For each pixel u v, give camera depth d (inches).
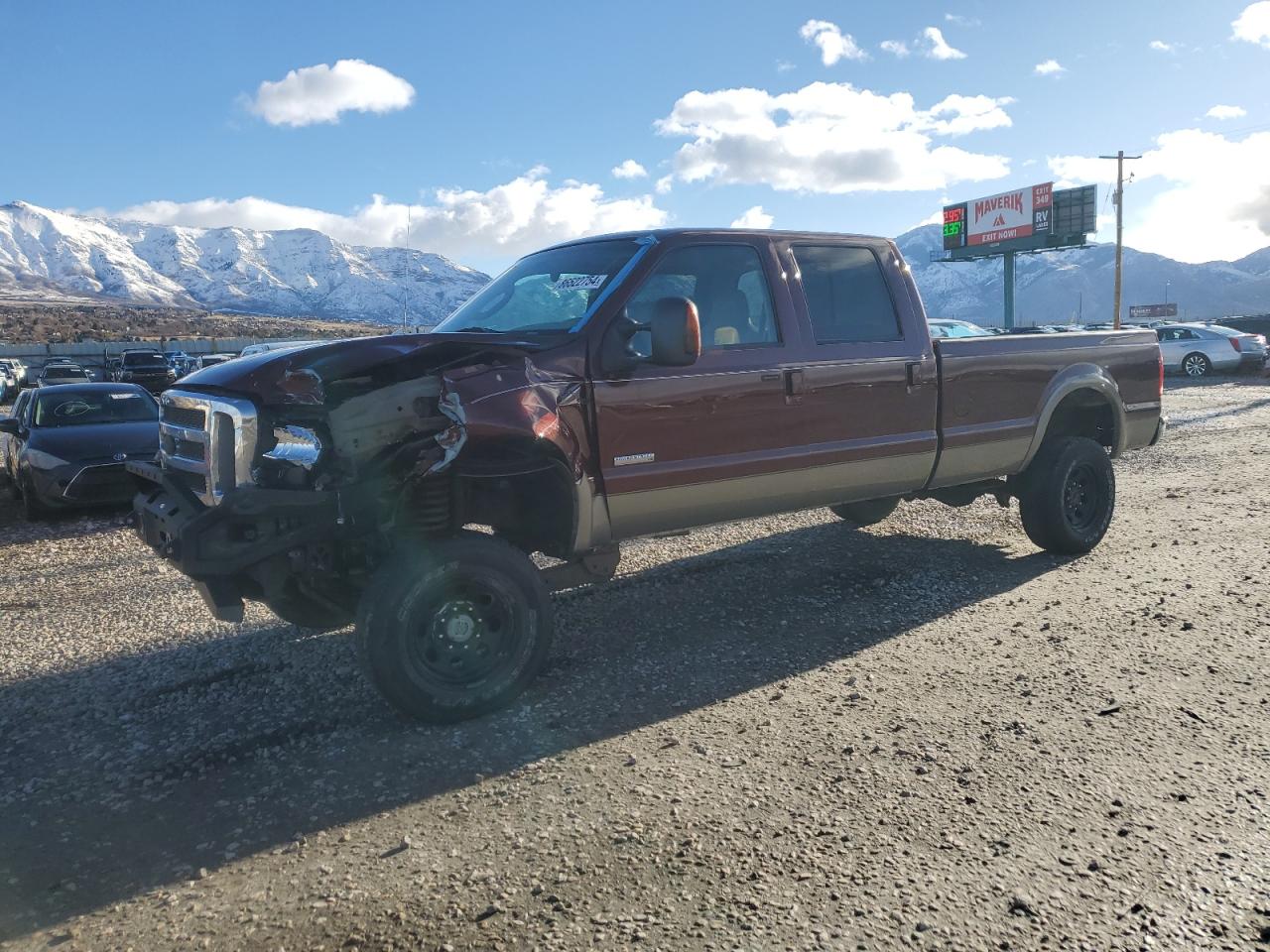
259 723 159.2
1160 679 165.0
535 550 183.2
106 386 452.1
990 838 113.7
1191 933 94.7
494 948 95.3
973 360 229.0
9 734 157.6
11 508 426.0
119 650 203.5
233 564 147.6
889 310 217.8
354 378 157.6
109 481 379.9
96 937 99.9
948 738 143.1
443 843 117.3
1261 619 196.7
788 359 195.2
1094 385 257.1
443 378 154.0
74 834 122.7
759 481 192.2
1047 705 154.9
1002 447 237.6
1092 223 2679.6
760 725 150.6
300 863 113.9
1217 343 1093.8
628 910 101.1
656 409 176.1
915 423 218.1
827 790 127.3
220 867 113.7
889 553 267.1
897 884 104.6
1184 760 133.6
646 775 134.0
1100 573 240.1
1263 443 498.6
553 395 162.1
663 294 181.3
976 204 2994.6
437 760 142.3
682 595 229.5
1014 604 214.7
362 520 154.1
